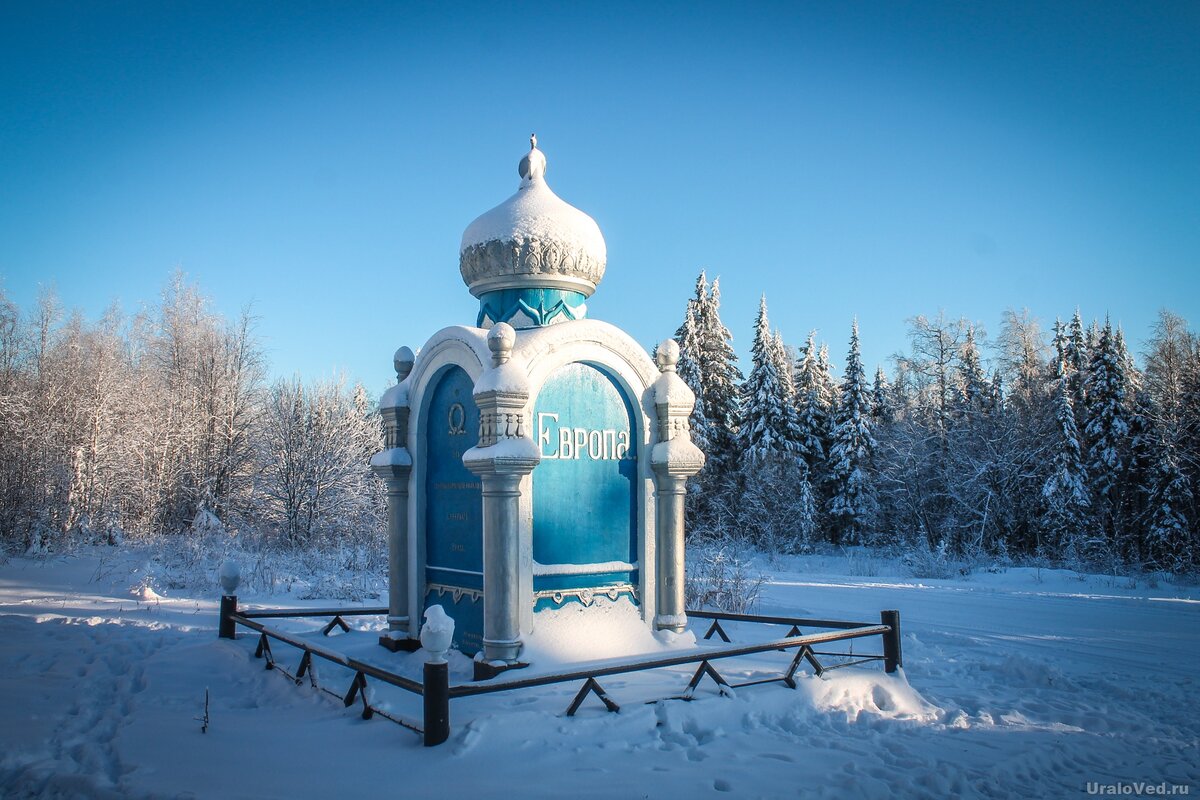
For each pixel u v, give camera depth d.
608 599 9.62
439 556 10.16
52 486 27.30
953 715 8.15
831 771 6.34
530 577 9.04
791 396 45.59
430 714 6.56
